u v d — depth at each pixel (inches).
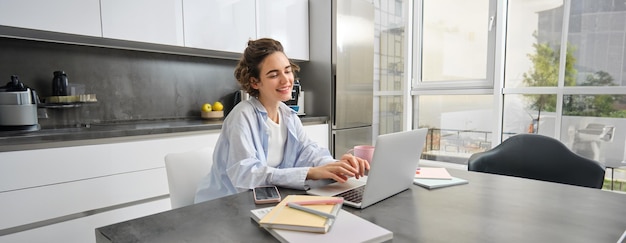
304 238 23.7
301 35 118.3
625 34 84.7
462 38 115.3
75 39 79.0
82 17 72.7
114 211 70.7
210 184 43.7
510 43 104.0
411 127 130.8
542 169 58.8
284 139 49.1
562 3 93.5
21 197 58.2
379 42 136.4
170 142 78.4
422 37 126.0
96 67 86.9
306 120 108.6
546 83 98.0
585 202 33.4
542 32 97.7
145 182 74.2
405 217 29.3
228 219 28.7
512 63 104.1
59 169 62.2
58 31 69.7
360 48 123.3
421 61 126.9
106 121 88.9
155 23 83.7
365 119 127.7
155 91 98.0
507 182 41.4
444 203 33.2
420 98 128.5
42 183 60.3
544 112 98.7
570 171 56.0
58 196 62.2
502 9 102.9
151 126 79.2
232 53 103.3
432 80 124.3
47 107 78.5
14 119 65.5
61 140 62.4
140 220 28.5
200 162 50.2
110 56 89.2
